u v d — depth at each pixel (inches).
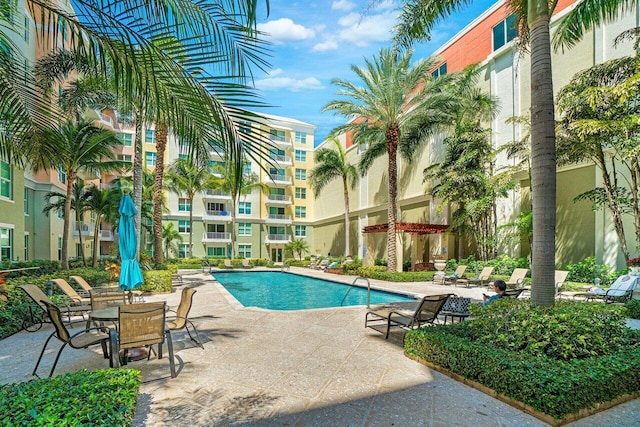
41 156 211.2
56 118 201.2
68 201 585.6
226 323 279.7
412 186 1000.9
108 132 600.4
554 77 605.3
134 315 165.9
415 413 131.2
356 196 1347.2
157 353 201.0
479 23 781.3
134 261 301.9
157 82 131.3
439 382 160.9
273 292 636.7
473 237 782.5
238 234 1536.7
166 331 180.9
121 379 119.0
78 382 116.0
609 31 515.2
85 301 320.2
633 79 347.3
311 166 1710.1
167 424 123.0
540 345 154.0
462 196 671.1
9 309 266.2
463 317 253.9
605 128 375.6
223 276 949.8
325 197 1608.0
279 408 135.3
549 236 188.2
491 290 518.3
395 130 658.8
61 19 126.3
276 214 1622.8
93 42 128.8
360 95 659.4
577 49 565.3
